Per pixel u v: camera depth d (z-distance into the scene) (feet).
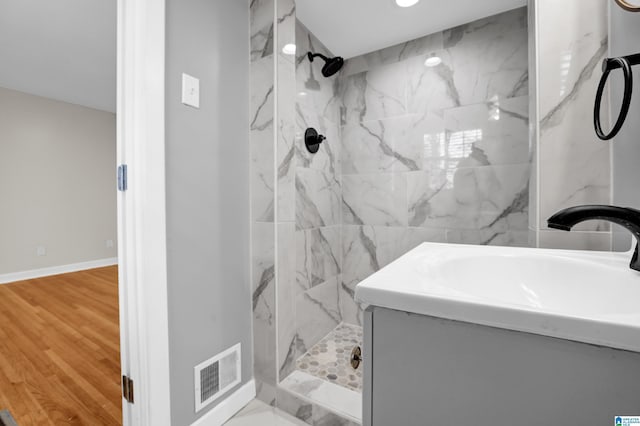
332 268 6.50
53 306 8.25
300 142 5.45
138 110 2.90
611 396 0.98
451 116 5.50
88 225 13.17
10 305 8.34
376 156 6.33
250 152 4.36
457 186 5.47
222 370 3.87
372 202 6.40
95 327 6.84
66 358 5.48
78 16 6.66
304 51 5.51
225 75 3.95
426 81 5.74
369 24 5.39
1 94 10.86
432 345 1.27
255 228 4.33
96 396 4.40
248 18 4.35
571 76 2.85
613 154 2.64
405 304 1.31
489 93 5.16
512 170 5.01
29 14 6.56
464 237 5.42
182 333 3.36
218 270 3.84
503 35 5.03
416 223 5.90
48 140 12.01
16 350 5.78
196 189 3.55
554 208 2.92
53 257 12.15
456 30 5.44
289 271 4.42
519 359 1.11
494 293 2.20
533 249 2.43
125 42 2.96
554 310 1.07
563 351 1.04
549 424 1.07
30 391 4.50
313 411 3.80
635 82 2.30
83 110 13.01
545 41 2.95
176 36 3.32
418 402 1.31
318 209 6.02
